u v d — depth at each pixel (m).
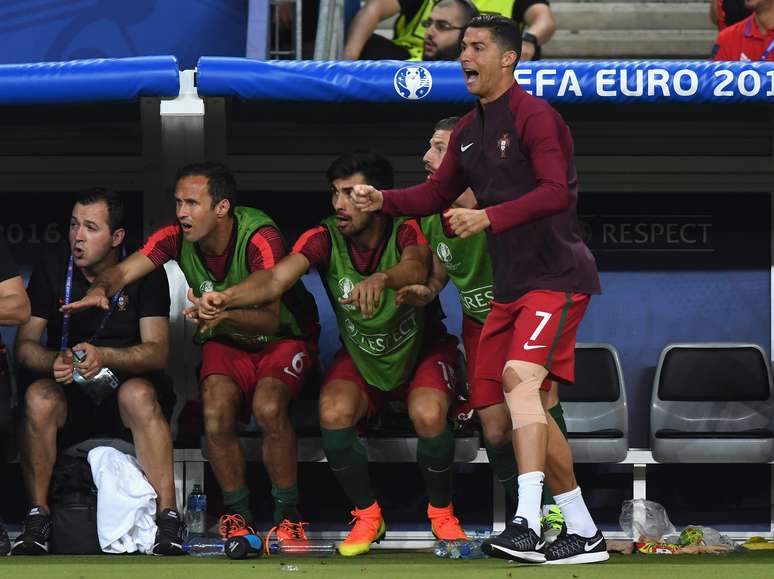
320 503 22.80
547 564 17.02
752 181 23.27
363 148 21.86
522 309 16.44
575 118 23.03
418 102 20.55
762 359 22.92
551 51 31.42
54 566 16.89
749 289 23.39
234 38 27.16
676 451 21.66
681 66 20.66
